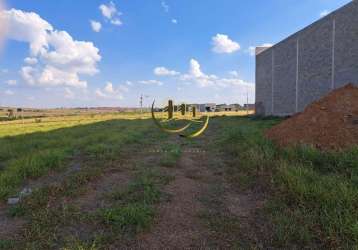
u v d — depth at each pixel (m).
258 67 35.88
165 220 4.09
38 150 10.02
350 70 20.02
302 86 26.08
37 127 24.97
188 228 3.85
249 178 6.02
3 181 5.87
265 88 33.88
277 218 3.92
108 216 4.03
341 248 3.16
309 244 3.35
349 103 9.17
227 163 7.71
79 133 16.81
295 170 5.59
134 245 3.39
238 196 5.14
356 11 19.38
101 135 14.48
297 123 9.48
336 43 21.38
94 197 5.15
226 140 11.27
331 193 4.33
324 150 7.31
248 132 11.97
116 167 7.52
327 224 3.59
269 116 31.67
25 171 6.60
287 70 28.69
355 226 3.35
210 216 4.22
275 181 5.40
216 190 5.49
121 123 27.59
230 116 40.16
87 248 3.26
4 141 13.20
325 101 9.82
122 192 5.25
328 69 22.36
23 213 4.42
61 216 4.19
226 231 3.74
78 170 7.24
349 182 4.89
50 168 7.24
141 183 5.77
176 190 5.49
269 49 32.50
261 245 3.35
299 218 3.89
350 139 7.55
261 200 4.85
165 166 7.61
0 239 3.57
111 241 3.45
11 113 71.62
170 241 3.49
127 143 12.44
